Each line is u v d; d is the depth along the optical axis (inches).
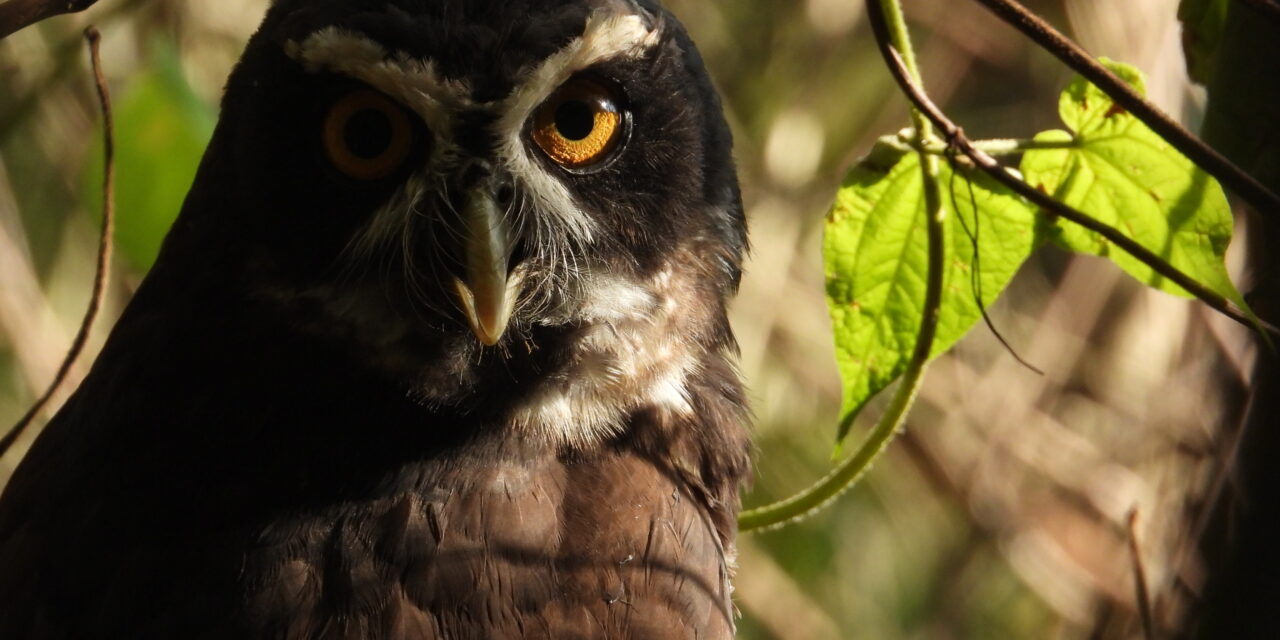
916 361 157.2
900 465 173.9
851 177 157.2
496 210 156.6
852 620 175.9
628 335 157.8
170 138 161.2
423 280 156.9
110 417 157.2
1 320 167.9
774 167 174.7
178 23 170.1
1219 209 155.9
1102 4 170.4
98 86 157.1
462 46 156.3
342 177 156.7
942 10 180.1
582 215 157.2
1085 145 156.4
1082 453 172.2
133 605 155.9
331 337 157.2
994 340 173.9
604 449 157.5
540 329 157.5
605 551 156.6
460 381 157.3
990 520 172.7
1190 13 156.5
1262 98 155.4
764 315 172.9
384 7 156.3
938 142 156.6
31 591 156.4
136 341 157.6
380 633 155.6
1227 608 155.0
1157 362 172.2
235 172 157.1
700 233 158.2
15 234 168.2
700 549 157.2
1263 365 155.0
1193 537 156.6
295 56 156.3
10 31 154.5
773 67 179.6
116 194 161.2
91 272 170.6
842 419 157.9
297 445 156.9
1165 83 166.1
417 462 156.9
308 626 155.6
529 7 156.6
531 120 156.9
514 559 156.2
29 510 157.5
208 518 156.4
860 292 157.5
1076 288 173.2
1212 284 155.9
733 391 159.0
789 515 158.4
